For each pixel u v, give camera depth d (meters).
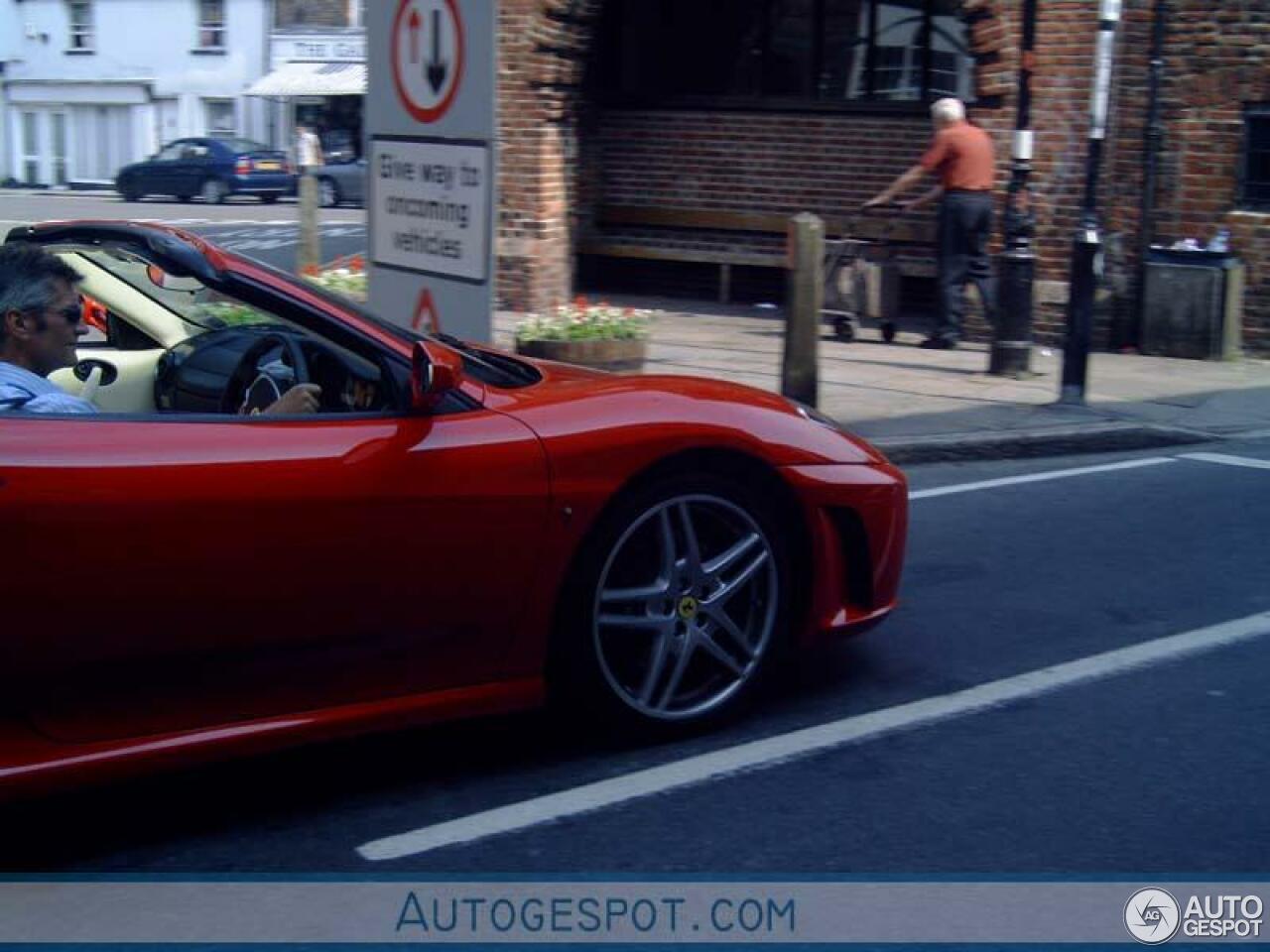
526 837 3.91
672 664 4.45
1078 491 7.93
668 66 15.00
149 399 5.12
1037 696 4.92
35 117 45.16
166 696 3.69
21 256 3.95
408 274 6.77
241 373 4.76
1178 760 4.42
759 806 4.09
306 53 41.75
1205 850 3.86
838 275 12.19
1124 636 5.55
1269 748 4.52
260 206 35.19
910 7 13.66
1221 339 11.48
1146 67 11.48
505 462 4.01
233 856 3.81
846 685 5.02
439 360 3.88
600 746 4.48
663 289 15.31
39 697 3.52
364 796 4.15
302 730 3.86
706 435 4.32
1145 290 11.61
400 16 6.63
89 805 4.08
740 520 4.46
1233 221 11.46
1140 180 11.65
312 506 3.75
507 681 4.18
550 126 13.70
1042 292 11.88
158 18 42.78
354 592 3.85
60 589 3.47
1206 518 7.33
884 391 10.09
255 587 3.71
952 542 6.89
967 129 11.48
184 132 43.16
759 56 14.54
